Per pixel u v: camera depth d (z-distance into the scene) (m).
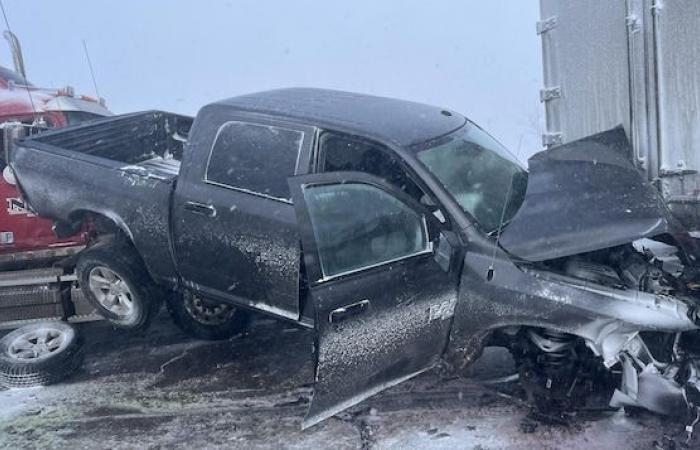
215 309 5.70
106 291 5.55
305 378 5.08
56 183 5.52
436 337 4.11
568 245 3.96
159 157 7.28
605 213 4.16
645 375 3.91
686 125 5.14
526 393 4.30
